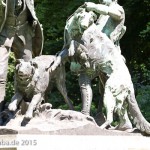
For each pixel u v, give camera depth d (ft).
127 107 33.06
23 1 33.27
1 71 32.14
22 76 30.07
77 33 32.35
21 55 34.04
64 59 32.63
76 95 54.03
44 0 55.67
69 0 54.90
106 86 32.37
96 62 32.81
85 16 31.99
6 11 32.30
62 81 32.99
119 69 32.89
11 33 32.99
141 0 55.72
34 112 30.42
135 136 31.99
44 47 55.62
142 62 59.26
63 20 55.11
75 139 29.19
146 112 48.91
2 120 31.04
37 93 30.86
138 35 57.36
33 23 33.71
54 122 29.96
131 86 32.99
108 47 33.09
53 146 28.25
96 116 34.04
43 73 31.14
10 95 52.11
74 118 30.89
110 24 34.78
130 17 56.65
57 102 52.47
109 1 34.88
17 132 28.27
